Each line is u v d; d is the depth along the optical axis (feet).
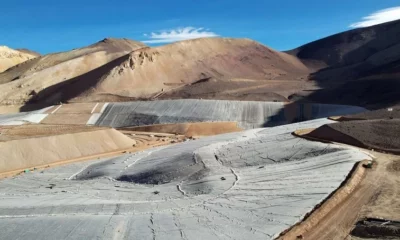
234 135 198.39
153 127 285.84
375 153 119.55
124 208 94.73
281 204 84.23
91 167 169.58
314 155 126.62
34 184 142.61
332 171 101.19
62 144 200.54
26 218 86.17
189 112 304.09
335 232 69.97
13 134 209.56
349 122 151.74
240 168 130.93
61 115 320.50
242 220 77.92
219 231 72.84
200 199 98.53
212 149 158.51
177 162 147.43
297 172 109.19
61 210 94.58
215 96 367.66
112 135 223.51
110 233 74.38
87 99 393.50
